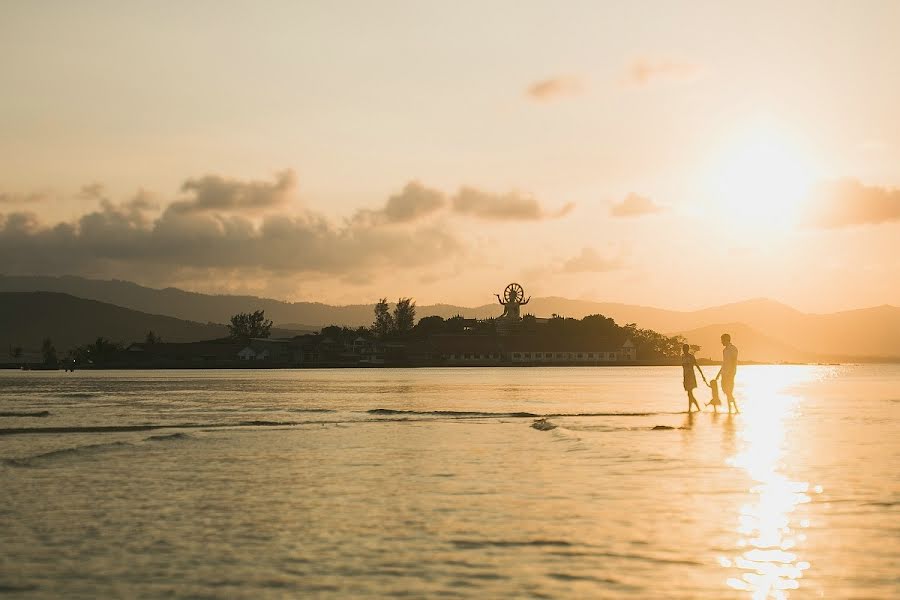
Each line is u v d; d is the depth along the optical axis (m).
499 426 34.12
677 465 20.98
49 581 10.91
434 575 11.10
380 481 18.77
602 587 10.57
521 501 16.12
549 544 12.68
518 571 11.27
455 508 15.47
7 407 52.06
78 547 12.63
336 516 14.81
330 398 64.50
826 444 25.77
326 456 23.62
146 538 13.20
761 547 12.45
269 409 48.38
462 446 25.98
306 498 16.64
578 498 16.39
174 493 17.34
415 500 16.31
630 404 51.34
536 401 56.47
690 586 10.61
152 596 10.30
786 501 15.90
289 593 10.39
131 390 86.31
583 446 25.52
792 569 11.31
